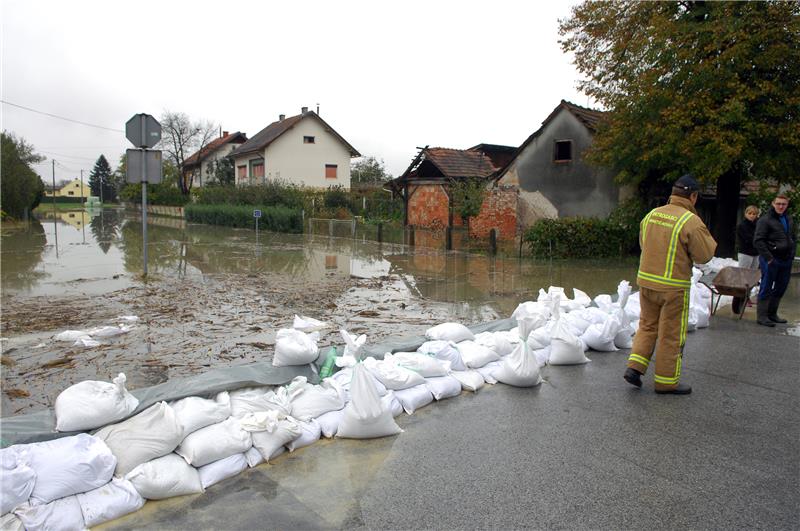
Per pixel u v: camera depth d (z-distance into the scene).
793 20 13.11
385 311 9.12
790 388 5.25
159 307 9.22
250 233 28.91
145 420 3.45
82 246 20.41
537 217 21.00
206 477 3.47
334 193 34.50
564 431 4.27
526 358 5.25
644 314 5.19
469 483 3.51
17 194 34.91
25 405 4.92
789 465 3.76
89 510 3.02
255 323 8.12
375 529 3.03
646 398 4.98
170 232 29.27
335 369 4.84
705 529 3.05
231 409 3.89
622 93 16.31
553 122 20.36
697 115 13.88
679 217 4.93
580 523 3.10
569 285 12.05
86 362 6.14
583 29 17.16
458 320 8.45
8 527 2.75
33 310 8.88
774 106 13.62
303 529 3.03
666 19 14.50
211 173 53.06
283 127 41.78
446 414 4.61
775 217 7.75
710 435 4.22
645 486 3.48
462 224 23.38
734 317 8.46
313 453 3.91
